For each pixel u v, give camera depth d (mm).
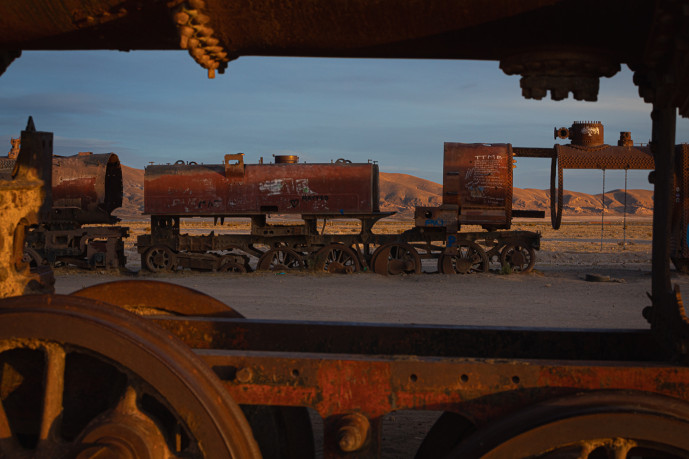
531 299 14281
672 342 2582
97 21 2453
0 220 2828
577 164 17125
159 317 3598
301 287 16359
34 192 3033
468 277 19047
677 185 18391
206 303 3787
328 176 19781
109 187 21438
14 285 2875
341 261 20609
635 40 2396
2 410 2602
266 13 2318
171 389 2336
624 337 3221
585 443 2193
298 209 19828
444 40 2469
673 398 2260
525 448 2205
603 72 2531
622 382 2344
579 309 12602
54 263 21312
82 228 20594
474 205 19000
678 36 2127
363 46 2555
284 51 2652
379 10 2271
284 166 20125
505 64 2576
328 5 2266
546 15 2266
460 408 2408
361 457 2449
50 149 3225
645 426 2141
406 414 5492
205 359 2576
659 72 2486
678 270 18750
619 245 42031
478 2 2209
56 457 2449
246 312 11836
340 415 2475
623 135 18531
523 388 2373
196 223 90438
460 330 3389
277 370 2516
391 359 2463
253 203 19938
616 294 15281
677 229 18438
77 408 2773
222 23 2385
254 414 3129
